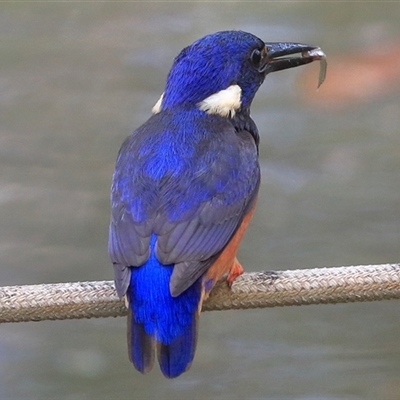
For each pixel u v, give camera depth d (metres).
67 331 14.27
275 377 13.57
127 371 13.73
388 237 15.49
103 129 17.67
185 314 9.31
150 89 18.61
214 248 9.70
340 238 15.52
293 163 16.98
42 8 21.08
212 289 9.90
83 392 13.45
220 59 10.89
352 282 9.70
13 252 15.09
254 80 11.21
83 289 9.62
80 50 19.83
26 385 13.53
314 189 16.47
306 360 13.83
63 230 15.51
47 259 14.97
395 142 17.28
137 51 19.64
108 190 16.30
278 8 20.55
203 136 10.40
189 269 9.38
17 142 17.45
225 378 13.62
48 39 20.23
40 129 17.77
